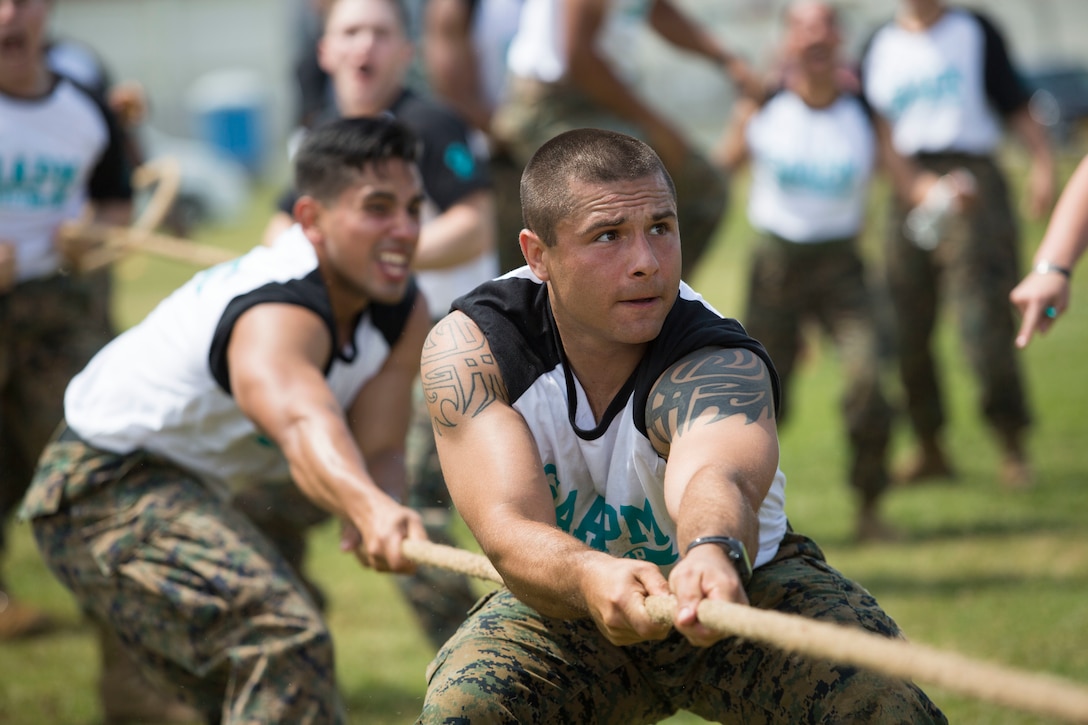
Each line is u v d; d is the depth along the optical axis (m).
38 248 18.80
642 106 21.45
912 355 25.44
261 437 12.88
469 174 17.11
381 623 18.61
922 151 25.66
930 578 19.20
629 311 8.71
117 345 13.24
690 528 7.83
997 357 24.48
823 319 23.22
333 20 18.00
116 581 12.48
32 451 18.95
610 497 9.45
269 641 11.93
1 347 18.62
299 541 15.62
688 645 9.55
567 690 9.54
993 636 16.28
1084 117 72.75
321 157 12.80
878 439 21.47
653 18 24.70
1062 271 12.38
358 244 12.70
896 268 25.44
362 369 13.12
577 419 9.26
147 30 106.31
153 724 15.93
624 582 7.86
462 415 9.11
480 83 23.34
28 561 22.67
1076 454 26.50
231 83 104.06
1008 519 22.44
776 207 23.38
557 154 8.88
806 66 23.20
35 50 18.67
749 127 24.00
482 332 9.31
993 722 13.77
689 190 21.98
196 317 12.55
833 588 9.43
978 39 25.58
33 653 18.17
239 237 65.25
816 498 24.38
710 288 47.66
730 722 9.60
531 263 9.20
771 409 8.80
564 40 21.12
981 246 24.50
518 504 8.75
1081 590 18.00
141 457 12.80
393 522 11.42
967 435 29.22
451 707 9.12
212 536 12.37
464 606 15.26
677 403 8.76
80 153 19.17
